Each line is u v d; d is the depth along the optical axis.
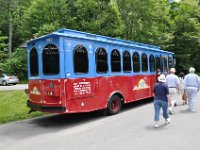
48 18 32.09
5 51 43.38
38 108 10.58
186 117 10.87
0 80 31.73
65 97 9.75
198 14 46.56
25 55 37.22
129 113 12.20
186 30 43.09
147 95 15.08
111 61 12.06
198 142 7.47
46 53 10.23
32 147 7.66
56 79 9.85
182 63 44.69
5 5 43.56
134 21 30.78
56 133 9.15
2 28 46.69
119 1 30.92
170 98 11.76
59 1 31.75
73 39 10.20
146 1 30.09
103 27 30.00
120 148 7.17
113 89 12.05
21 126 10.41
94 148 7.27
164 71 17.44
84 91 10.48
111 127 9.58
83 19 30.09
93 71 10.96
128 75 13.22
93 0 28.91
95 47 11.17
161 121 10.27
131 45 13.66
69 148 7.39
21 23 43.34
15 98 15.60
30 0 42.53
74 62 10.16
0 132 9.52
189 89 12.09
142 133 8.59
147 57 15.28
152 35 32.44
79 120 11.15
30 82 11.19
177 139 7.81
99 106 11.20
